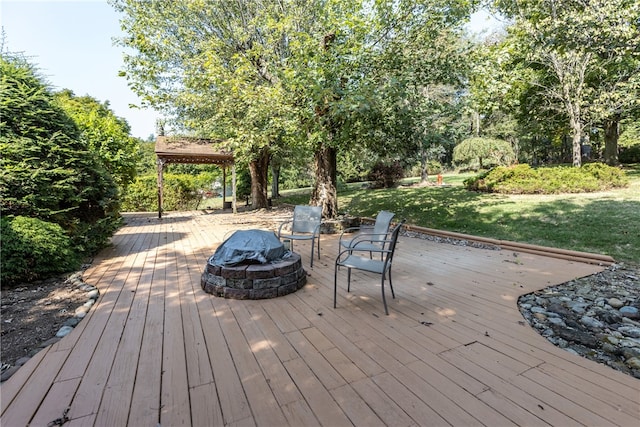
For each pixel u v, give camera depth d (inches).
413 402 66.8
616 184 346.0
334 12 248.4
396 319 107.2
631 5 241.1
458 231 263.6
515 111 537.6
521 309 115.8
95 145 363.3
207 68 280.7
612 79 412.8
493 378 74.5
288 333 98.0
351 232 280.7
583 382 72.7
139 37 308.7
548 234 218.5
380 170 637.9
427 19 245.8
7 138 169.3
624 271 150.9
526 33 372.5
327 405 66.3
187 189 572.7
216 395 69.7
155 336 96.6
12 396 69.2
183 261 190.5
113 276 159.5
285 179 895.7
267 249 136.3
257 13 314.3
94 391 71.1
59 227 166.1
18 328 102.8
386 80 234.2
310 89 215.8
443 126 284.8
